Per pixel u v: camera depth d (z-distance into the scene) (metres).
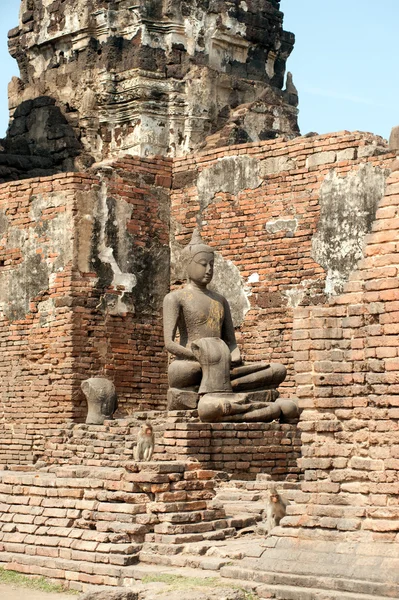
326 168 25.39
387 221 13.55
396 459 12.93
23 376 27.06
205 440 21.02
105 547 14.74
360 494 13.16
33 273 27.09
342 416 13.48
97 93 35.84
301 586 12.62
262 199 26.55
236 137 34.25
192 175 28.00
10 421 27.17
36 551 15.57
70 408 25.89
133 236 27.52
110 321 26.86
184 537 14.79
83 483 15.90
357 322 13.61
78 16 36.28
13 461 26.89
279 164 26.25
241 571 13.20
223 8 36.88
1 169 33.59
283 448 22.12
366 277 13.59
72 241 26.45
